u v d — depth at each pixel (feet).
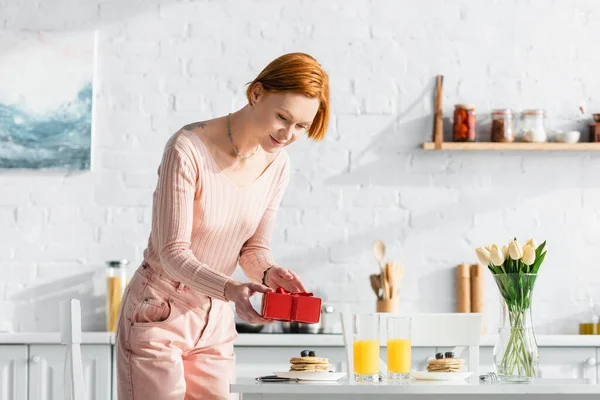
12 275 15.62
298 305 7.12
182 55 16.06
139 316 8.25
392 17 16.29
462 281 15.81
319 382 7.57
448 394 6.86
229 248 8.61
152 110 15.98
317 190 16.03
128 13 16.03
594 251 16.17
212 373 8.50
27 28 15.84
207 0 16.12
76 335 7.91
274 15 16.17
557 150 16.17
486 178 16.20
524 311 7.86
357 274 15.96
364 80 16.19
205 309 8.38
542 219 16.17
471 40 16.33
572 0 16.46
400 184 16.12
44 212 15.74
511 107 16.30
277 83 7.65
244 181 8.47
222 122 8.39
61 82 15.80
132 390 8.20
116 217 15.83
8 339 13.96
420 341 9.99
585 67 16.39
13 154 15.67
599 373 14.35
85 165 15.72
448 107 16.24
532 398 6.89
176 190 7.97
